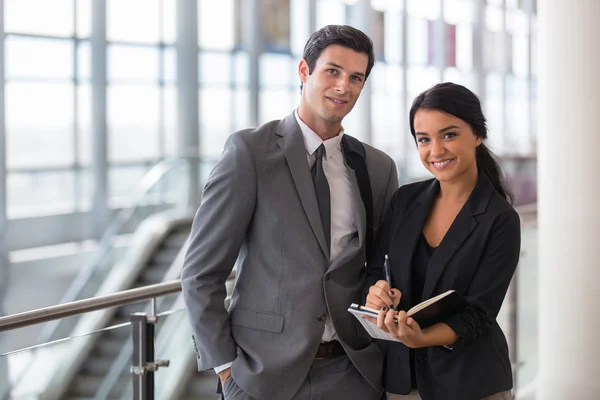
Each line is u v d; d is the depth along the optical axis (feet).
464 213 8.21
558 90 14.16
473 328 7.86
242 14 43.75
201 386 14.83
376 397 8.71
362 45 8.22
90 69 36.32
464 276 8.13
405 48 56.18
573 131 13.99
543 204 14.52
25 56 33.76
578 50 13.91
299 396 8.27
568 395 14.15
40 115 34.42
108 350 10.98
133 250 33.22
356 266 8.59
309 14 48.26
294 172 8.36
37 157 34.42
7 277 32.58
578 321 14.02
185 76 40.45
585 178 13.89
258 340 8.27
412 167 56.29
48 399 17.63
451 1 61.36
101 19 36.42
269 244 8.29
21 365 10.07
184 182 35.86
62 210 35.53
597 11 13.76
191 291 8.12
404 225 8.52
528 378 17.61
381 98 54.29
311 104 8.38
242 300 8.41
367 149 9.21
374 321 7.73
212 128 42.16
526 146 70.08
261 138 8.45
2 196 32.24
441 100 7.97
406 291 8.34
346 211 8.63
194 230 8.29
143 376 10.49
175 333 12.53
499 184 8.55
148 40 38.96
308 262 8.27
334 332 8.48
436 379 8.24
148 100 38.99
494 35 66.03
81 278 31.96
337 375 8.47
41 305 34.19
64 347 10.59
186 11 40.34
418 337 7.58
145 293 10.08
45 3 34.40
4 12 32.55
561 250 14.19
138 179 38.65
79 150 36.11
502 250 8.11
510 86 68.13
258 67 44.57
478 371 8.15
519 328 17.26
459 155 8.04
